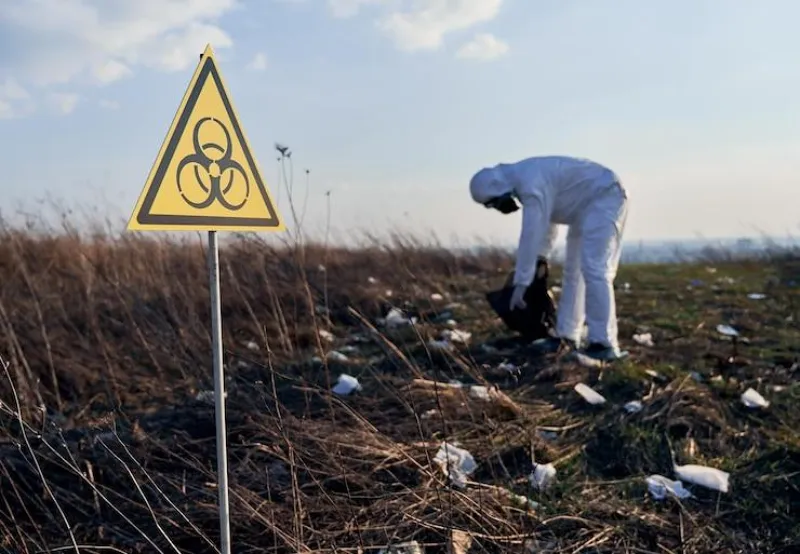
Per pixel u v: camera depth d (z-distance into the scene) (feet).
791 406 15.99
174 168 7.39
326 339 21.61
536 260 19.24
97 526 10.62
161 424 14.48
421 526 10.32
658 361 19.60
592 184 18.67
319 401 15.65
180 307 22.65
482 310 26.91
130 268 24.41
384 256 33.47
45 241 25.54
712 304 29.25
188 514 10.74
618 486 12.35
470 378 17.90
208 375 17.97
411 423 14.07
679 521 11.17
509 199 18.92
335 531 10.12
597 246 18.65
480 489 11.44
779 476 12.57
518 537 10.14
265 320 22.81
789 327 24.45
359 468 12.12
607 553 10.12
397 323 24.45
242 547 10.05
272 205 8.46
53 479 11.76
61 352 18.56
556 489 12.05
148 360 19.21
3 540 10.09
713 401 15.98
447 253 37.52
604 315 18.84
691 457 13.34
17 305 20.88
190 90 7.56
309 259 31.96
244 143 8.11
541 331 20.80
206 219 7.69
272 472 12.06
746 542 10.66
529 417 14.74
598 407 15.85
